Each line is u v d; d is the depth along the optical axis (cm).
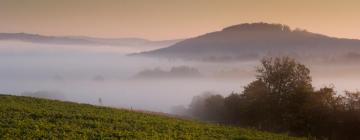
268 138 5175
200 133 4906
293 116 7200
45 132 4059
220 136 4900
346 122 7069
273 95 7644
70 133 4131
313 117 7144
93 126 4628
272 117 7625
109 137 4128
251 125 7862
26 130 4034
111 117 5294
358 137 7025
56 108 5612
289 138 5388
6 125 4184
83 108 5906
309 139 5791
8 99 6009
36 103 5934
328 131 7119
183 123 5491
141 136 4275
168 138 4372
